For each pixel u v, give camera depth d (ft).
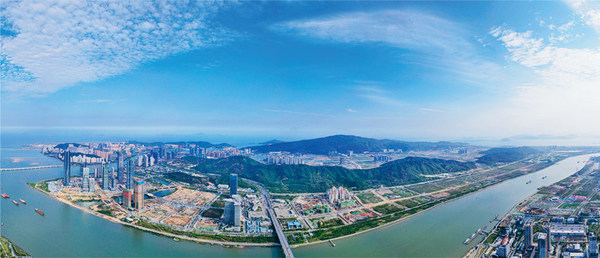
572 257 598.34
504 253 632.79
